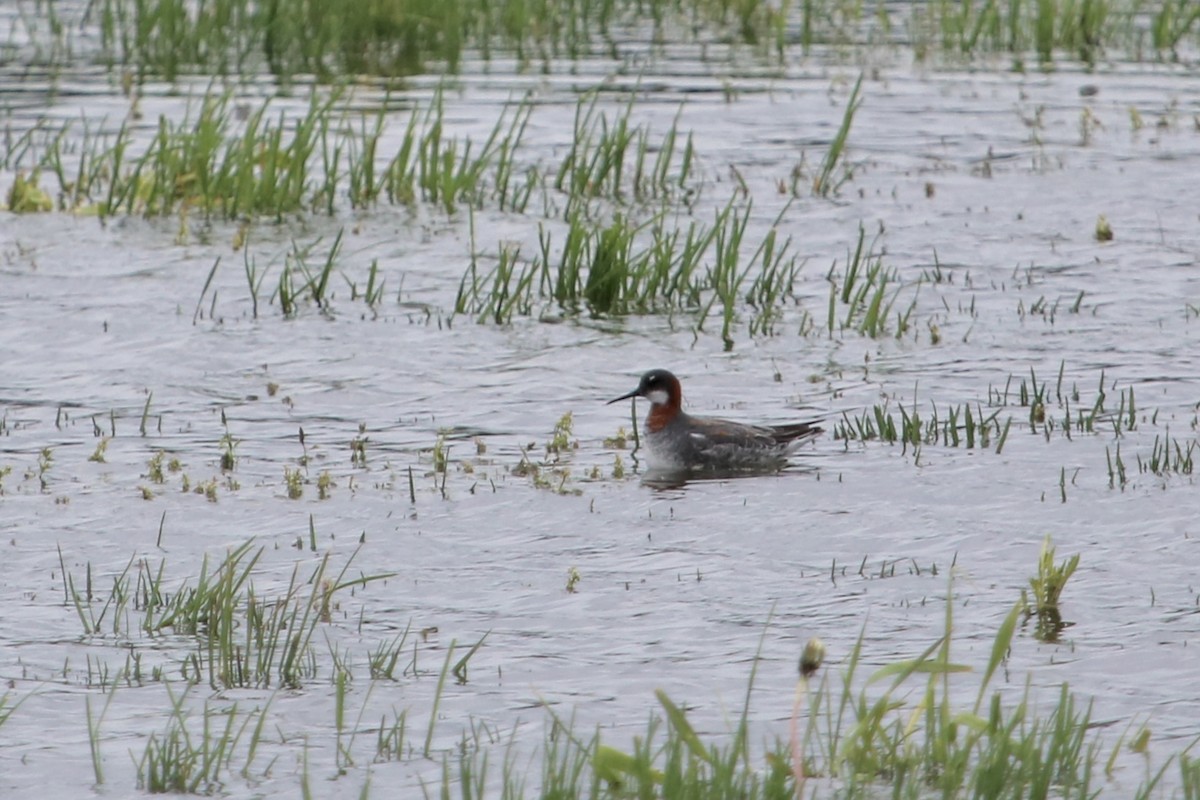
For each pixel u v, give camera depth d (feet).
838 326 64.13
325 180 82.23
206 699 33.96
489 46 117.39
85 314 64.23
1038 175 85.35
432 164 81.15
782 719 32.89
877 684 34.68
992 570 41.24
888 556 42.42
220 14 116.37
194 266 70.59
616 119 94.58
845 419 52.80
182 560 42.14
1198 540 42.88
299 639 35.37
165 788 29.84
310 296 66.85
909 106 100.32
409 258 72.38
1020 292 67.92
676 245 74.43
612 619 38.50
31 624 37.76
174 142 82.48
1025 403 55.06
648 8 130.82
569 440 52.19
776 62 112.37
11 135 90.27
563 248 74.08
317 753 31.50
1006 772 29.12
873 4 134.21
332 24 112.68
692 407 55.21
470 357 60.59
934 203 80.74
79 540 43.39
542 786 29.37
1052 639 36.99
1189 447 48.62
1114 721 32.78
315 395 56.39
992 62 113.70
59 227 76.07
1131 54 116.06
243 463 49.83
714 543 43.47
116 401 55.57
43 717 32.91
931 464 49.44
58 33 117.70
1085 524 44.32
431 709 33.58
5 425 53.01
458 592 40.19
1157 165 86.99
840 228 77.05
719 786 27.94
